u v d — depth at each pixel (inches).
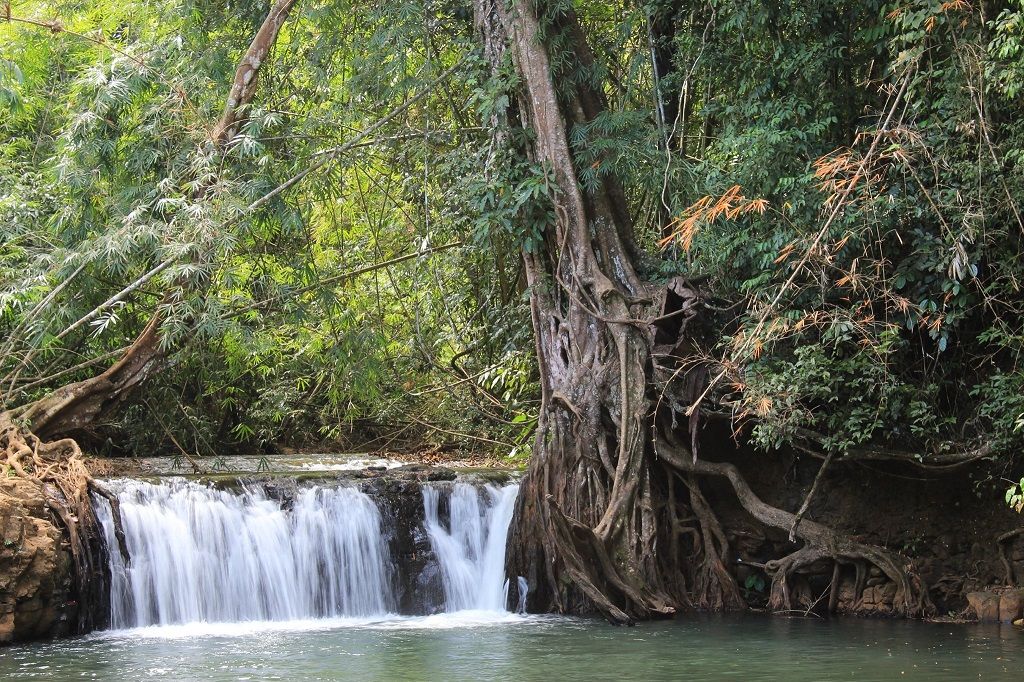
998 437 510.9
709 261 581.9
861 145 549.6
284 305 685.9
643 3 660.1
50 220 625.3
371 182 797.9
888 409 530.6
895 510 566.9
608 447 582.2
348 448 905.5
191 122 642.8
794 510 587.8
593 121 611.2
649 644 462.6
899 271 519.5
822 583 567.2
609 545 553.0
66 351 683.4
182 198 590.2
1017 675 383.6
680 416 591.5
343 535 577.9
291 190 692.7
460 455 861.8
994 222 496.4
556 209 600.4
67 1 687.7
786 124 575.8
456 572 598.9
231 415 853.2
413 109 744.3
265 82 711.1
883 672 391.9
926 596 542.9
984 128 459.5
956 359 545.0
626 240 619.5
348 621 551.2
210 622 539.2
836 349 529.3
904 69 496.7
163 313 631.8
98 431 740.0
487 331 821.2
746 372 531.8
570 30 623.2
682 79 625.9
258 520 562.3
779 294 464.1
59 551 487.5
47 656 434.6
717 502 599.5
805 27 569.6
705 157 630.5
